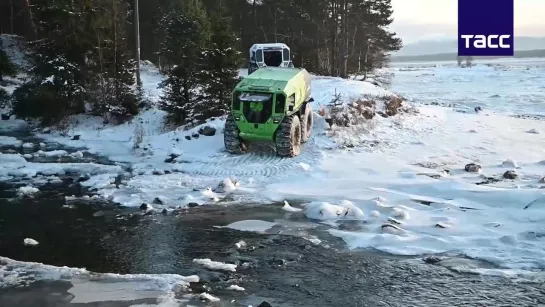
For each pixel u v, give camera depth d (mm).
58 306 6516
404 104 20844
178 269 7891
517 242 8547
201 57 20281
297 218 10336
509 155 15414
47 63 22766
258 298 6840
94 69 23312
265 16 46812
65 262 8219
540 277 7367
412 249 8547
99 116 22953
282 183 12867
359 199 11297
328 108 17656
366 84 22484
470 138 17391
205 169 14125
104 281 7258
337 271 7758
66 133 21250
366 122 17797
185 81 20594
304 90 15703
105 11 23641
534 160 14867
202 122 19031
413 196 11406
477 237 8891
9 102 25516
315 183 12758
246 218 10383
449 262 7992
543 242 8508
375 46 46688
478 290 7023
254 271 7781
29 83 23672
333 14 36500
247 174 13609
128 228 9859
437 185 11727
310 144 15781
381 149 15750
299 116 15555
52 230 9797
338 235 9328
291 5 42062
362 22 41375
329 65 37625
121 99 22781
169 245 8945
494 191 10898
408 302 6723
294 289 7137
